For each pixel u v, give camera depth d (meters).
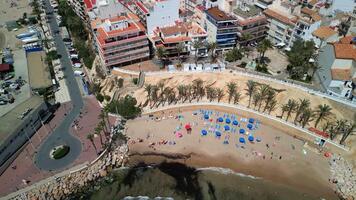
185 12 182.12
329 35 146.75
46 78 146.75
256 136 118.44
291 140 116.81
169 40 148.00
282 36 161.38
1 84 146.00
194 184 103.88
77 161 105.81
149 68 148.00
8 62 160.75
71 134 117.25
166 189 102.50
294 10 162.62
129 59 148.88
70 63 162.00
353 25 150.00
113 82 140.75
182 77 141.00
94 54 161.62
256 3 182.12
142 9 158.62
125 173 108.12
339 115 119.69
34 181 98.88
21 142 111.50
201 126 123.38
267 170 107.00
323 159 109.50
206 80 139.62
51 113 127.25
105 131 119.19
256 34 164.25
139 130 122.31
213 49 152.25
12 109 118.50
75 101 135.62
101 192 101.88
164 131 121.62
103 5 159.88
